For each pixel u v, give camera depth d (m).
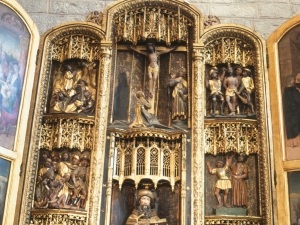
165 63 6.05
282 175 5.13
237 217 5.11
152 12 6.07
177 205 5.30
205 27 5.96
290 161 5.14
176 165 5.40
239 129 5.52
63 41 6.04
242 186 5.31
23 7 6.16
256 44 5.82
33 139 5.41
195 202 5.14
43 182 5.28
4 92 5.18
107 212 5.14
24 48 5.55
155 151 5.42
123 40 5.97
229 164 5.45
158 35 5.93
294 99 5.40
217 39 5.98
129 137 5.48
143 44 6.05
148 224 5.15
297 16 5.68
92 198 5.18
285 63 5.59
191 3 6.21
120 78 5.95
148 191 5.33
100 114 5.54
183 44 6.05
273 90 5.53
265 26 6.07
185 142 5.42
